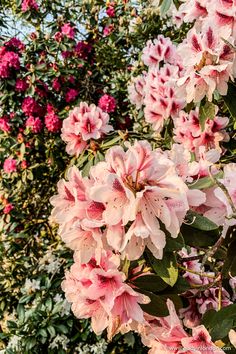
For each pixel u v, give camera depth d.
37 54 4.75
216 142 2.40
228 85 1.91
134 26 4.69
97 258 1.22
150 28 4.62
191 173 1.36
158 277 1.31
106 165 1.17
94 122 2.72
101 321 1.26
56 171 4.53
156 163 1.14
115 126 4.65
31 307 3.29
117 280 1.23
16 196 4.36
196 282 1.80
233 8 1.69
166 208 1.11
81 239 1.20
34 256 4.25
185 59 1.76
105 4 4.91
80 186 1.19
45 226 4.50
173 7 2.64
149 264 1.28
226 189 1.19
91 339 3.13
